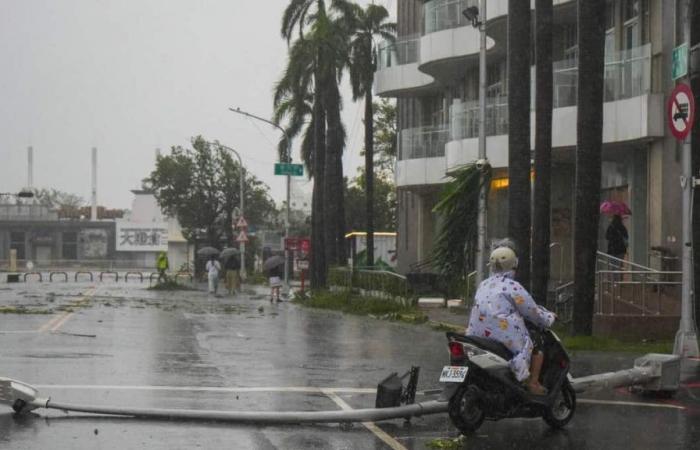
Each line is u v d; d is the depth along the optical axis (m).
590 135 20.36
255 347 19.25
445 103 41.88
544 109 22.16
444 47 35.75
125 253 113.75
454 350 10.09
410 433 10.18
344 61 48.22
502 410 10.20
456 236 23.84
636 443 9.81
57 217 119.62
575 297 20.64
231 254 50.22
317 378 14.50
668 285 22.08
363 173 85.06
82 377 13.98
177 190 79.25
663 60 24.59
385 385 10.83
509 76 22.45
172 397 12.27
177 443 9.38
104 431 9.90
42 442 9.30
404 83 42.69
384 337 22.05
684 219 17.34
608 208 25.34
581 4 20.27
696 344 17.36
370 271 34.78
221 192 80.06
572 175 32.28
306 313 32.16
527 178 22.41
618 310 21.45
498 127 30.91
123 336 21.00
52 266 107.25
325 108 45.47
